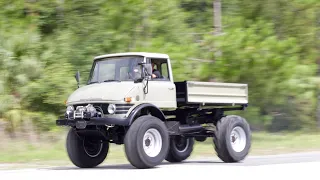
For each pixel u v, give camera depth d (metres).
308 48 46.06
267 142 42.94
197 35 45.75
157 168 23.14
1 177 19.11
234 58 41.06
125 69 24.75
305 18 45.84
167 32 43.62
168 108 25.50
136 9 41.94
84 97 24.02
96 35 42.34
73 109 24.36
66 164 28.14
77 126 23.59
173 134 26.12
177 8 45.31
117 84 24.02
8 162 29.20
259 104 43.47
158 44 41.09
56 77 40.59
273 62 41.00
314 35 46.19
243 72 41.34
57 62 41.72
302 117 51.59
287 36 46.03
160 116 24.56
